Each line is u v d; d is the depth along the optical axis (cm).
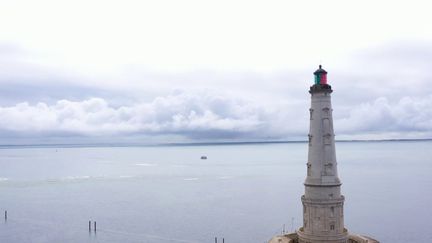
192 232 14388
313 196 6975
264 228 14888
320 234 6906
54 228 15012
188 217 16862
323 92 7012
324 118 7025
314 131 7069
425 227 14862
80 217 16962
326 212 6900
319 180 6944
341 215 7006
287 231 14312
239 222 15875
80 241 13288
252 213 17625
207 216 17038
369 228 14825
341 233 6944
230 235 13975
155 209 18775
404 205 19138
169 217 16888
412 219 16162
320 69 7162
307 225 7069
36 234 14162
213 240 13388
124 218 16700
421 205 19100
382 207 18662
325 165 6956
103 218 16712
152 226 15275
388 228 14800
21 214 17588
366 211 17800
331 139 7031
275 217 16750
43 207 19275
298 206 19225
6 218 16725
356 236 7469
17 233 14325
